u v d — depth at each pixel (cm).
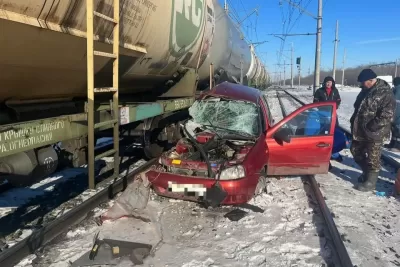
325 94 869
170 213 484
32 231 414
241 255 378
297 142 596
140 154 823
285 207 515
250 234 427
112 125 457
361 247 396
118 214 449
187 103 832
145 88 740
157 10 541
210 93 662
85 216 456
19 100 398
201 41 827
